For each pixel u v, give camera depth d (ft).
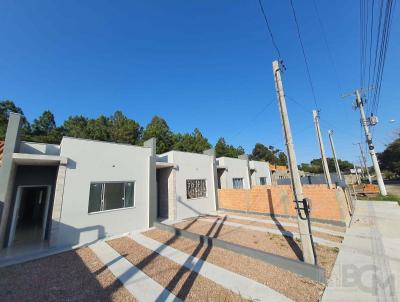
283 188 38.88
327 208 32.07
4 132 76.48
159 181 47.47
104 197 31.58
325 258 19.02
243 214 44.09
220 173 58.95
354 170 95.71
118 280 16.42
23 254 23.45
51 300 13.97
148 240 27.37
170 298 13.51
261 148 188.03
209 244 23.86
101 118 117.29
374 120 65.16
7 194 24.50
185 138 110.63
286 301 12.57
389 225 29.58
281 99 19.84
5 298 14.40
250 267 17.42
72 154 29.01
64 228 26.86
